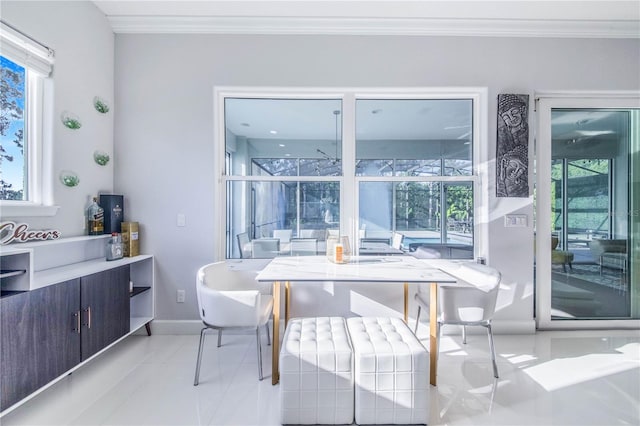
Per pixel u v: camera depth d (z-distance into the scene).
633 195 2.83
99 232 2.39
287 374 1.54
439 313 2.08
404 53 2.71
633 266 2.84
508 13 2.55
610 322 2.81
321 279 1.88
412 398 1.53
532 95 2.72
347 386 1.54
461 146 2.84
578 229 2.83
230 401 1.75
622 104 2.78
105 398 1.77
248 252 2.84
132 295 2.44
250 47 2.70
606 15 2.56
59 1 2.13
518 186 2.70
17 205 1.84
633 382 1.96
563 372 2.08
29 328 1.57
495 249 2.72
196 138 2.71
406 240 2.84
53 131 2.09
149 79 2.69
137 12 2.56
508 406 1.71
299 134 2.84
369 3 2.45
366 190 2.84
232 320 1.91
